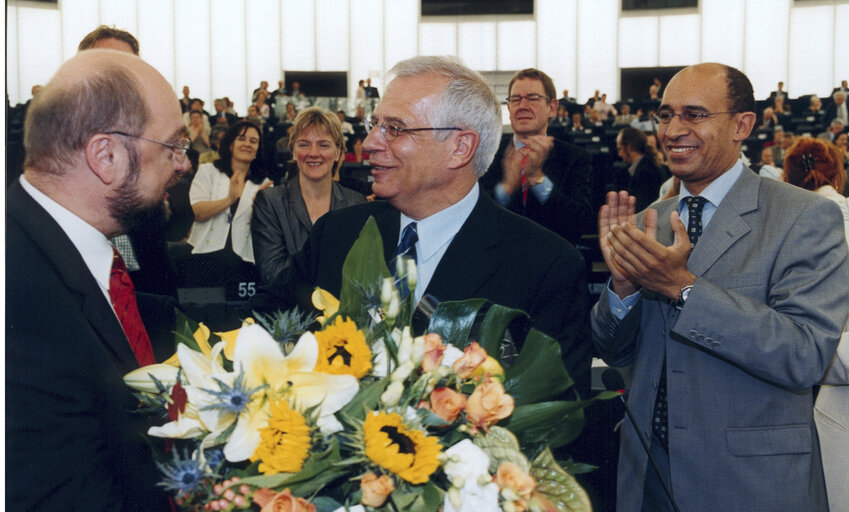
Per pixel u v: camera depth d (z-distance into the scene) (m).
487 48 11.25
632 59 11.20
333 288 1.25
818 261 1.39
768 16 10.75
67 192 0.98
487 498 0.75
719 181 1.54
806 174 2.38
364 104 8.83
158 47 10.58
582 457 1.97
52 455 0.84
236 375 0.78
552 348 0.88
